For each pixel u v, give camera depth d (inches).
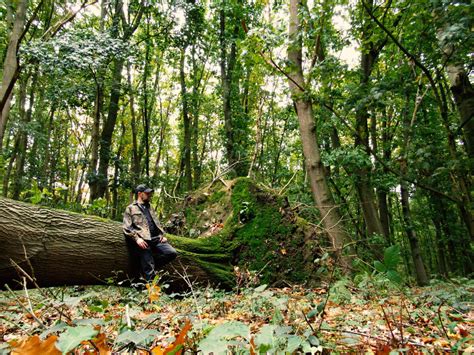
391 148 397.1
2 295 171.5
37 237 169.2
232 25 581.9
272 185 667.4
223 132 676.1
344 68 203.9
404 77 207.2
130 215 205.8
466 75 213.8
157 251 212.4
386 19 194.9
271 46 199.3
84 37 374.0
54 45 330.0
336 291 143.9
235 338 62.7
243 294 180.4
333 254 263.3
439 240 612.7
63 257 176.6
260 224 271.4
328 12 204.2
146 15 559.8
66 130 874.8
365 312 127.6
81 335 35.7
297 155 652.1
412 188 396.5
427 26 168.1
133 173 602.9
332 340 74.7
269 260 259.1
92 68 391.9
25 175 740.0
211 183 332.5
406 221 505.7
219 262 249.9
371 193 428.8
